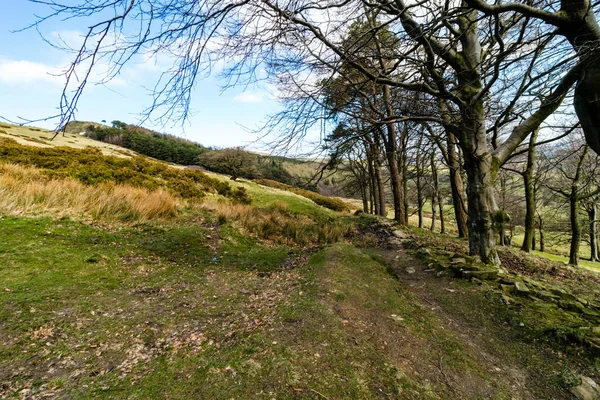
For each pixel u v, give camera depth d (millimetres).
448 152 10125
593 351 2363
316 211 14211
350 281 4047
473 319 3217
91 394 1749
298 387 1953
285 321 2830
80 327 2426
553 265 7270
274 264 5332
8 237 3988
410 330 2910
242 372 2053
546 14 2512
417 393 2018
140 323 2648
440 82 3600
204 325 2766
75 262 3764
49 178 6754
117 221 5969
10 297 2631
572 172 12109
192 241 5906
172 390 1850
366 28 3076
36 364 1928
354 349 2445
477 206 4594
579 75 2939
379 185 15062
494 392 2090
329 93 3137
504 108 3889
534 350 2574
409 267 5266
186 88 1720
